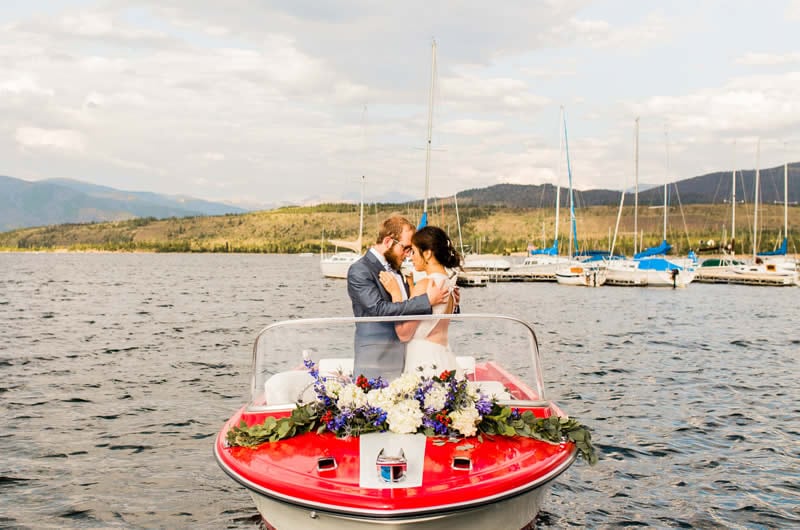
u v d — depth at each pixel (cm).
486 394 592
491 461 509
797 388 1486
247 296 5072
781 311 3956
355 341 597
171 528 729
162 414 1200
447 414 541
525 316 3491
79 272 10481
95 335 2428
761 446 1030
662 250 7188
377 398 544
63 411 1216
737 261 8600
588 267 6719
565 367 1764
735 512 782
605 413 1233
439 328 595
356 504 451
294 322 593
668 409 1268
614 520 760
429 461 504
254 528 730
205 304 4191
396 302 594
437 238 608
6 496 809
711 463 950
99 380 1516
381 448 518
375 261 615
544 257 7638
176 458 954
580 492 841
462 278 6456
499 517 494
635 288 6372
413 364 589
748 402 1336
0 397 1325
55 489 834
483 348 609
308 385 596
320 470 487
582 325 3002
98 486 845
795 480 884
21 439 1038
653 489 852
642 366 1789
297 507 471
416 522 454
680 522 755
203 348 2077
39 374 1589
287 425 551
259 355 602
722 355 2036
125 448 998
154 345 2144
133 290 5750
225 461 539
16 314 3328
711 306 4328
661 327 2939
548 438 555
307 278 8712
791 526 746
